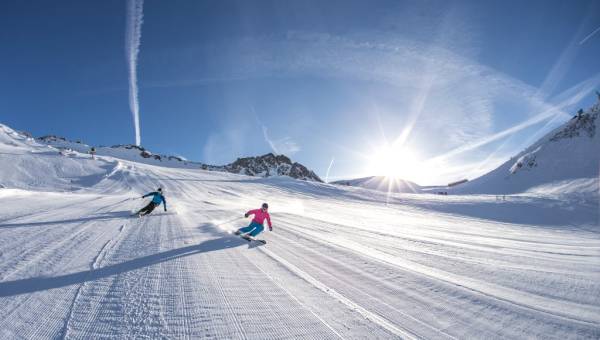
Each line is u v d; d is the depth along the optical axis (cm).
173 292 339
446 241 869
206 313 293
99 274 386
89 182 3619
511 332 284
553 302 361
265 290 364
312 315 304
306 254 569
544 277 472
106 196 1858
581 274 496
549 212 2552
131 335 245
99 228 712
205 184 4291
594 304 356
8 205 1073
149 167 5900
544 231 1628
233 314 295
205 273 412
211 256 505
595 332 285
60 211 982
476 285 420
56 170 3919
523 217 2475
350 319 299
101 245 542
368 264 515
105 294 324
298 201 2984
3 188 1470
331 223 1177
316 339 258
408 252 647
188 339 245
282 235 787
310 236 795
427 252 660
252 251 566
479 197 3688
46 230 649
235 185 4497
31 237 575
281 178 6106
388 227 1202
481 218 2438
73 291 328
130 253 497
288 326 278
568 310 338
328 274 445
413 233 1032
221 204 1884
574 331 287
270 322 284
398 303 347
